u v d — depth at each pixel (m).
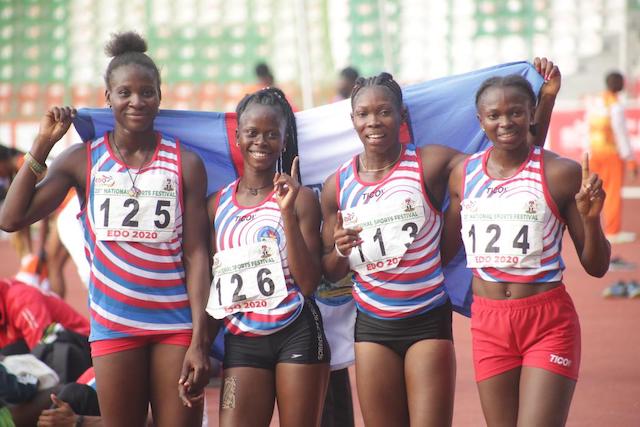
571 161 9.21
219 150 10.80
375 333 9.63
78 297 23.03
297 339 9.34
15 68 47.50
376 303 9.61
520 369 9.23
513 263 9.09
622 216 35.78
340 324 10.80
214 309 9.48
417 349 9.49
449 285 10.73
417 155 9.76
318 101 44.91
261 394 9.37
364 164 9.86
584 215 8.80
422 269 9.55
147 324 9.38
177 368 9.39
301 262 9.24
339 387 10.98
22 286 12.73
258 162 9.53
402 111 9.98
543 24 46.34
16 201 9.41
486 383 9.27
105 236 9.36
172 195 9.48
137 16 48.09
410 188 9.60
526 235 9.09
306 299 9.57
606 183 29.30
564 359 8.95
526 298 9.11
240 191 9.77
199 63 47.47
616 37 46.06
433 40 46.34
